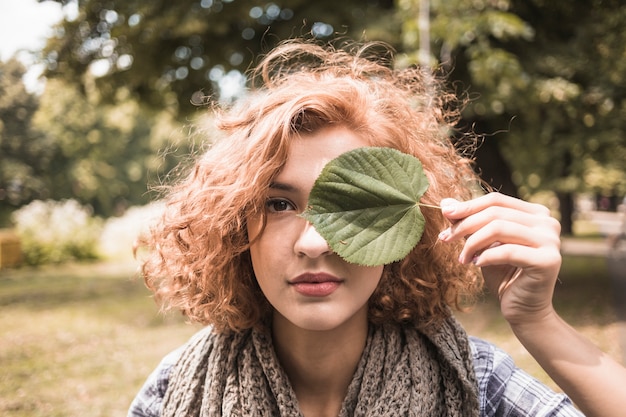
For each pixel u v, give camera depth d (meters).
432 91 1.73
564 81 7.39
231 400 1.21
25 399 4.47
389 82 1.46
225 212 1.20
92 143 33.91
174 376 1.34
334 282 1.05
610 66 7.84
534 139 10.10
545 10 7.82
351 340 1.21
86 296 9.60
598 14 7.72
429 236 1.26
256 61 8.51
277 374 1.20
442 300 1.29
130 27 8.35
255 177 1.09
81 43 9.62
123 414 4.17
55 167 32.81
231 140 1.28
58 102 30.89
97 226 17.16
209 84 9.34
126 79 9.62
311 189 1.01
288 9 8.38
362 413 1.17
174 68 9.38
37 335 6.70
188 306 1.35
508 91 7.05
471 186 1.54
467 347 1.25
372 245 0.97
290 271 1.07
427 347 1.26
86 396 4.54
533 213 1.00
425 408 1.17
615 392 0.95
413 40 5.55
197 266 1.28
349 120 1.13
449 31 6.00
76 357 5.68
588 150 12.25
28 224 15.34
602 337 5.12
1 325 7.31
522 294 0.99
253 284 1.28
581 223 30.88
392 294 1.25
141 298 9.15
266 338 1.23
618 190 25.95
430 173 1.29
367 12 7.52
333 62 1.53
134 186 39.19
